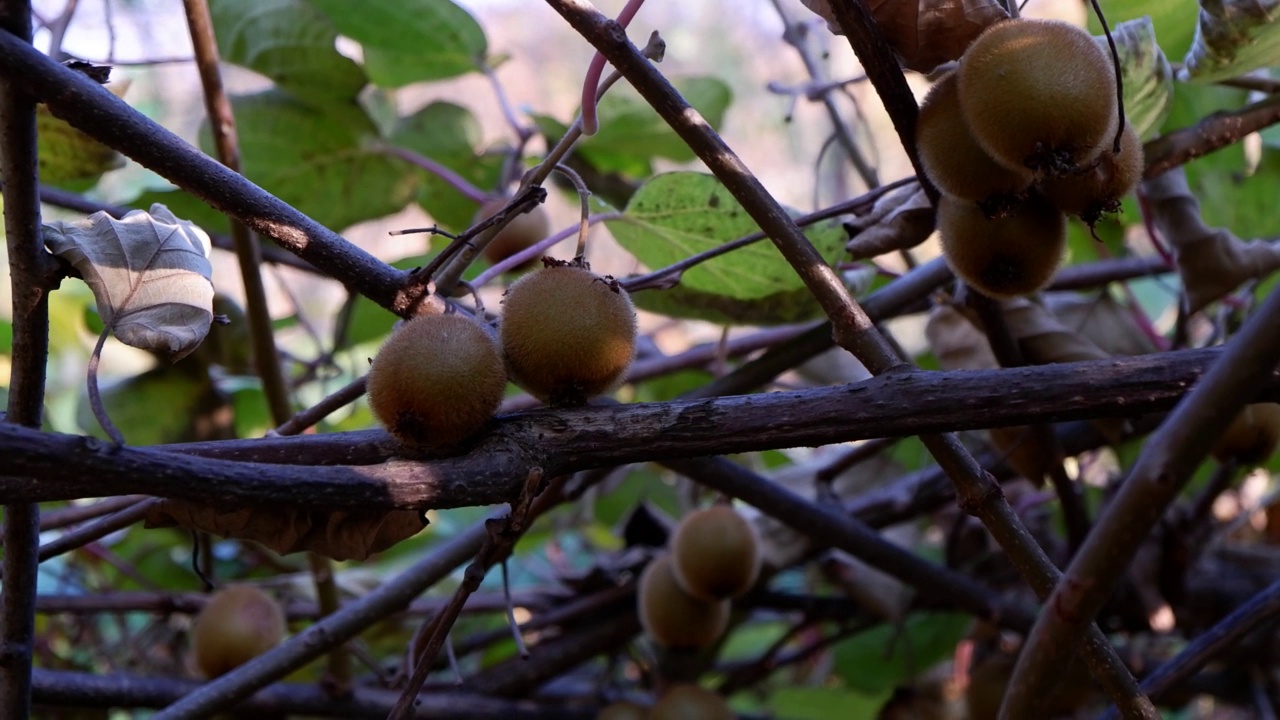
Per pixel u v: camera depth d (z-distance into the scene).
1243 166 1.02
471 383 0.68
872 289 1.10
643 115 1.06
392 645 1.06
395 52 1.07
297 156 1.07
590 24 0.72
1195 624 1.02
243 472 0.66
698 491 1.04
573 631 1.01
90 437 0.64
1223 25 0.81
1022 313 0.86
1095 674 0.69
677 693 0.96
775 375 0.89
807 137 2.23
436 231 0.72
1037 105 0.69
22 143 0.66
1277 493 1.05
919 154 0.74
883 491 1.02
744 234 0.86
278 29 1.02
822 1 0.75
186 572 1.14
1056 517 1.12
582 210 0.75
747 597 1.04
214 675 0.91
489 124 2.47
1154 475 0.62
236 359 1.01
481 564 0.67
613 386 0.72
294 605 1.03
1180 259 0.87
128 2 1.70
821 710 1.29
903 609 1.01
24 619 0.71
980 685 0.98
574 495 0.90
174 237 0.71
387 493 0.67
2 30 0.66
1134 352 0.98
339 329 1.06
